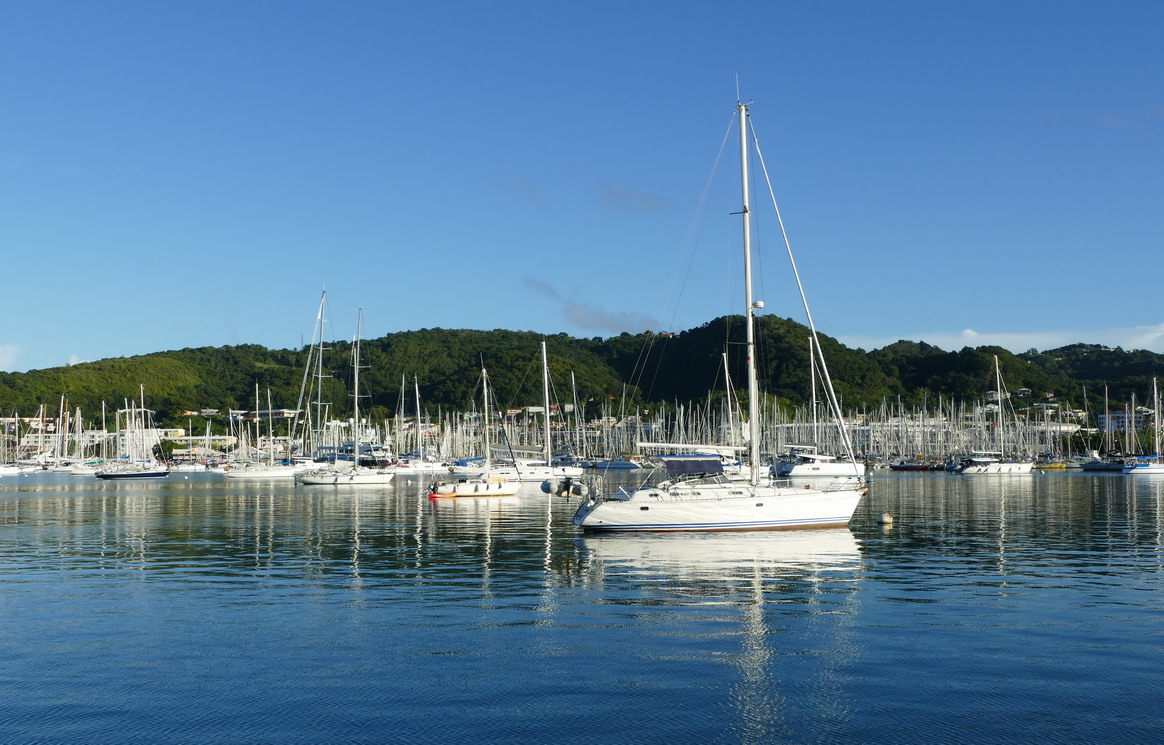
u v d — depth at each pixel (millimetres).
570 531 42594
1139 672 17344
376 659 18422
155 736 14258
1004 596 24844
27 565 31531
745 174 42500
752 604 23797
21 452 186875
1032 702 15664
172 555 34188
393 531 43125
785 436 157875
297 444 166375
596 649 19109
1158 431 139500
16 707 15586
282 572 29734
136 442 167375
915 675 17219
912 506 60438
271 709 15445
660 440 171625
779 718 14961
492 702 15758
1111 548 35625
